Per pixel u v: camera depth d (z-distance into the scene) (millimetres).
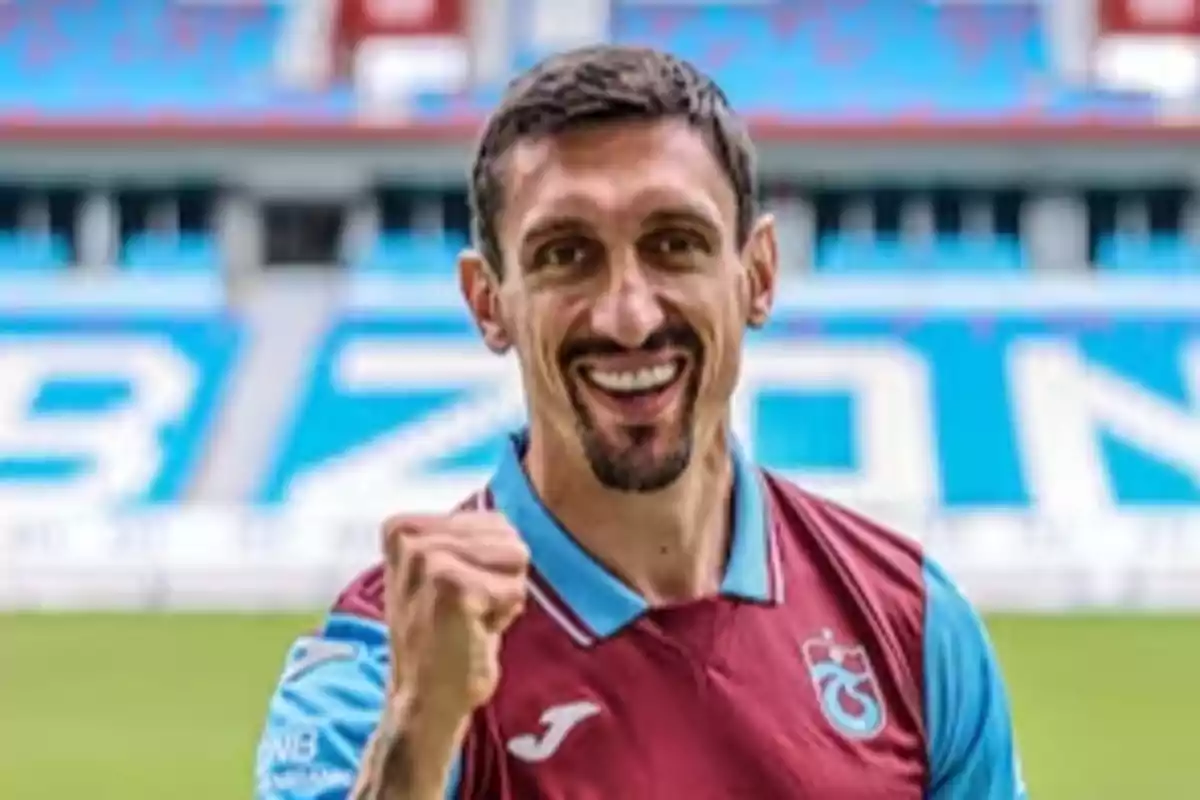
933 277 30469
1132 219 31281
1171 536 24859
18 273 31453
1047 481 26453
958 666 3467
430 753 2895
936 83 34438
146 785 15172
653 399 3139
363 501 26406
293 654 3320
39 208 31844
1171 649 20922
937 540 24859
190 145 31203
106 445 27609
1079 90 33781
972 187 31250
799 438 27531
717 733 3254
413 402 28328
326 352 29172
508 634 3275
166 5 35938
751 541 3420
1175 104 31953
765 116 31031
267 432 27859
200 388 28656
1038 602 24125
